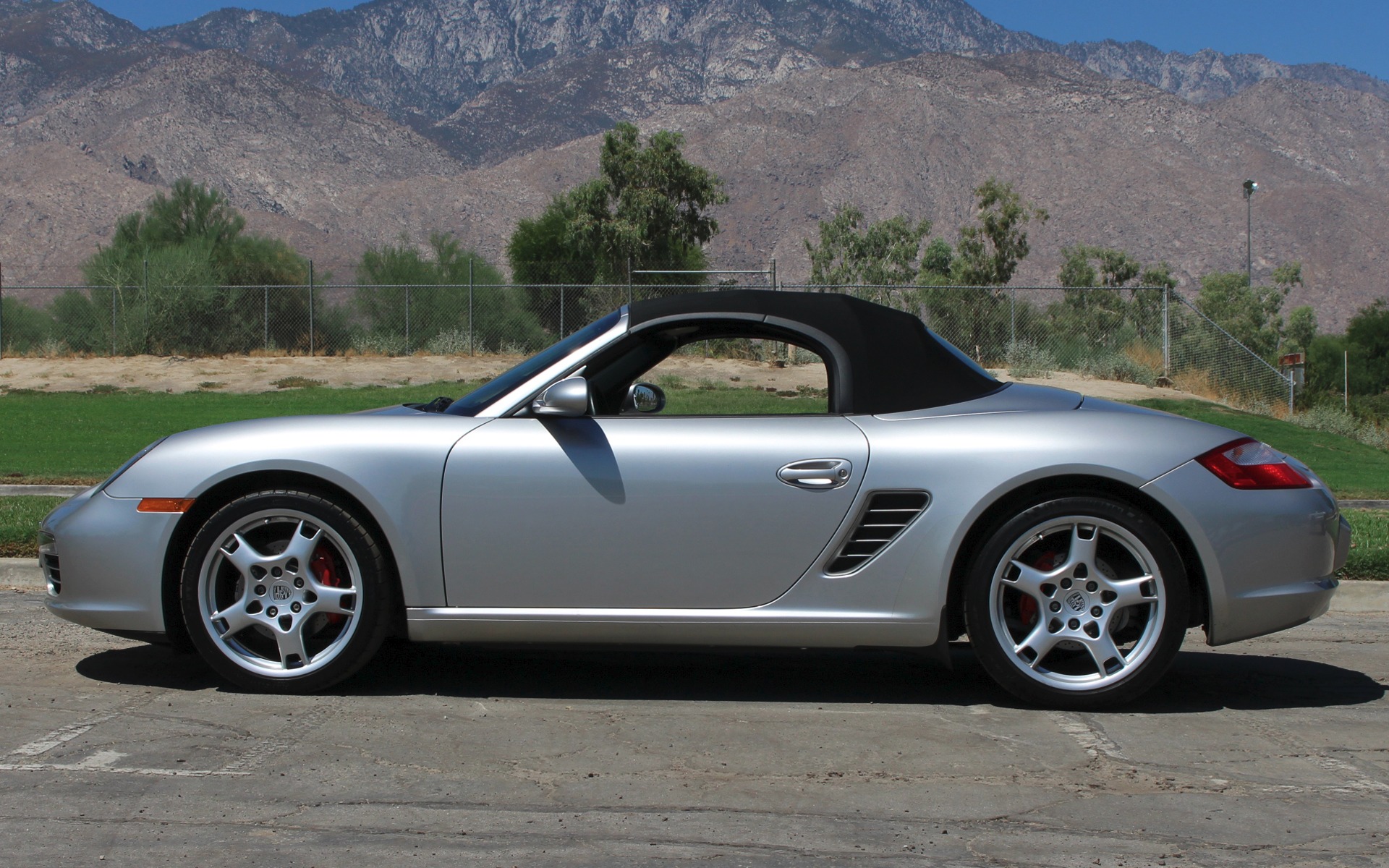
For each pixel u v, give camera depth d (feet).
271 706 13.83
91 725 13.01
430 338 95.09
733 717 13.61
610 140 126.41
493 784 11.27
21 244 606.14
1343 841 9.99
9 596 20.77
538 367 14.69
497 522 13.79
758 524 13.64
